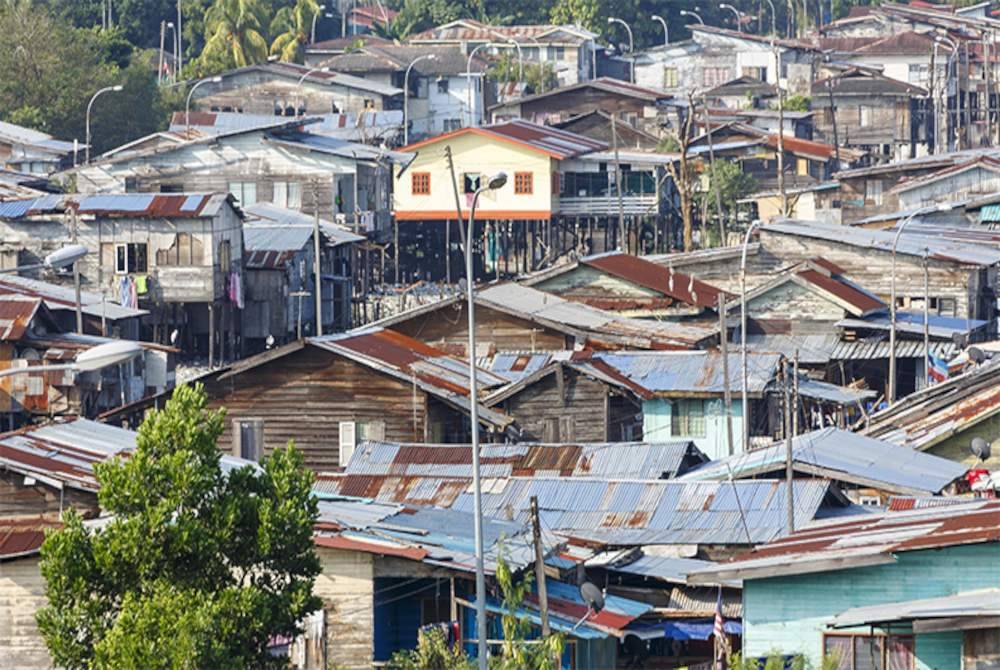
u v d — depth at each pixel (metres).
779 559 94.62
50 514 108.94
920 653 91.38
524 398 163.75
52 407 180.88
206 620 81.00
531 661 93.50
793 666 91.06
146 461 85.12
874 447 138.62
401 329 192.12
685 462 140.25
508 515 126.25
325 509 116.25
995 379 156.75
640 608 113.12
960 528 95.12
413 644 106.06
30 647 101.69
